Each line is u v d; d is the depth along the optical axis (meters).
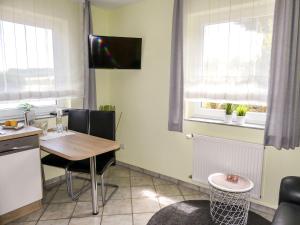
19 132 2.18
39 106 2.92
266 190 2.35
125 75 3.43
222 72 2.43
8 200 2.16
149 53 3.12
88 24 3.09
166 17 2.90
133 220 2.26
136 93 3.34
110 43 3.02
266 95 2.21
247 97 2.30
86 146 2.22
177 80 2.72
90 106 3.27
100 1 3.12
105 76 3.61
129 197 2.69
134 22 3.24
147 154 3.32
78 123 2.87
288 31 1.94
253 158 2.32
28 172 2.27
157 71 3.07
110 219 2.28
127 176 3.28
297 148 2.15
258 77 2.23
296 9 1.91
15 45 2.51
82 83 3.18
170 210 2.42
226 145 2.47
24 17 2.56
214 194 2.41
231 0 2.30
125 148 3.58
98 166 2.41
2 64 2.43
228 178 2.17
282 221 1.49
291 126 2.03
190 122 2.80
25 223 2.21
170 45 2.91
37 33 2.68
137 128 3.39
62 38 2.92
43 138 2.47
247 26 2.23
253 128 2.36
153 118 3.19
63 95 2.99
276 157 2.26
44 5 2.72
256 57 2.22
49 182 3.01
